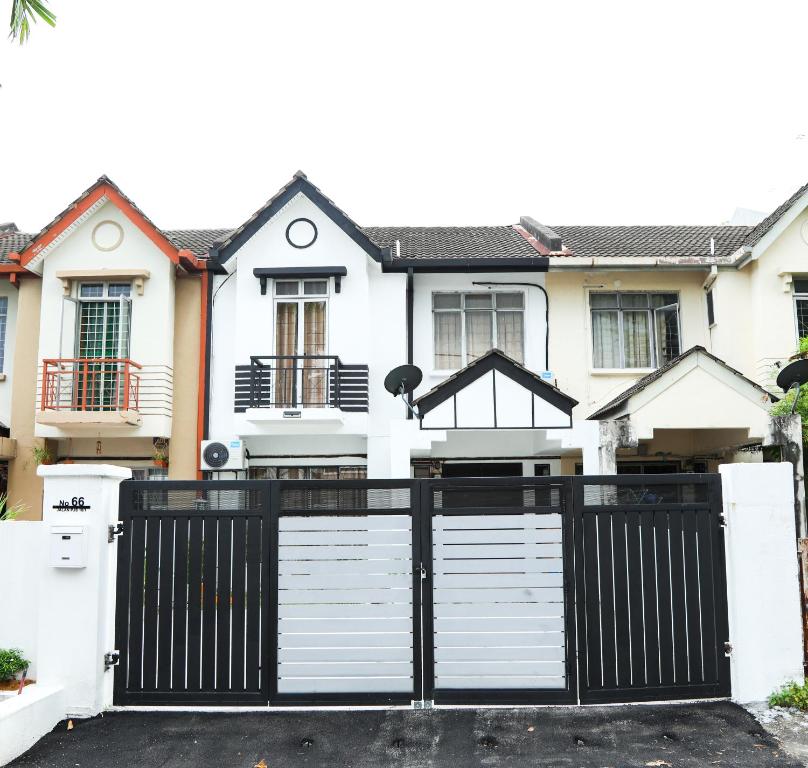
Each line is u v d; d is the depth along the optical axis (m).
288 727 6.29
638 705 6.63
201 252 15.44
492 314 14.70
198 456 14.02
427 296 14.60
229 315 14.43
